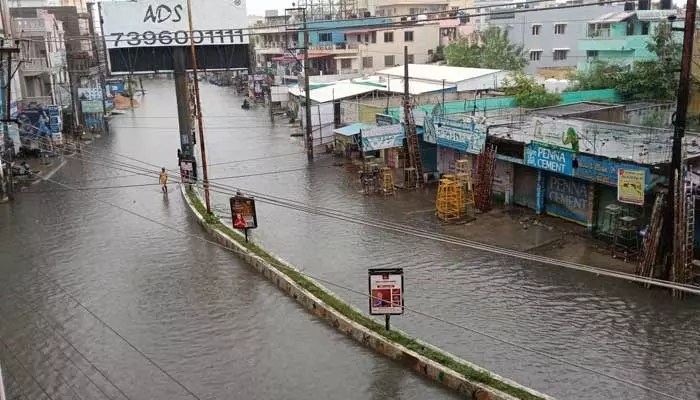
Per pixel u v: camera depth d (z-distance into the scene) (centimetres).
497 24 6325
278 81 7681
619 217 2136
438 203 2661
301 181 3484
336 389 1402
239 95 9194
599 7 5784
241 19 3919
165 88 11675
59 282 2125
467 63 5756
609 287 1873
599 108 3353
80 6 10162
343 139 3906
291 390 1406
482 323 1672
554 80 4688
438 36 6919
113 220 2884
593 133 2508
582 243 2248
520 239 2323
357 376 1451
